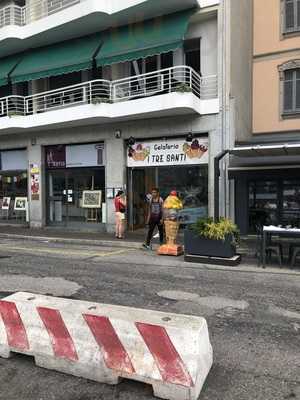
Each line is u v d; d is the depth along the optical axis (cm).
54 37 1703
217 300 659
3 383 386
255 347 470
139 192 1605
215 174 1113
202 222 1013
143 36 1484
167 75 1526
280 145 1073
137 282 781
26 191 1897
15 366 419
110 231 1623
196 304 636
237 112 1477
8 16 1875
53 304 428
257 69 1662
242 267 956
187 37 1497
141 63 1602
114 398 359
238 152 1173
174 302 645
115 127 1606
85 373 392
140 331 371
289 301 659
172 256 1104
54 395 365
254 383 388
